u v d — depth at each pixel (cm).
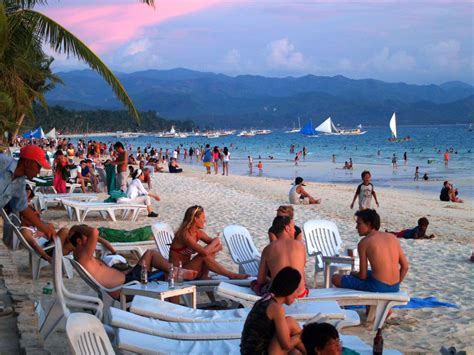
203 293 881
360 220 739
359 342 559
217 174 4191
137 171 1744
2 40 1253
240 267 879
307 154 8056
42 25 1235
